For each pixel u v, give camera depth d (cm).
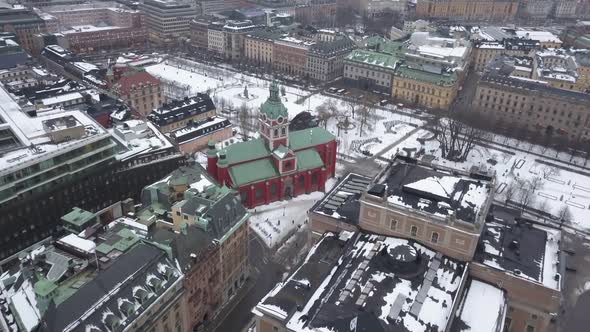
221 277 13038
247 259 14500
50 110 17712
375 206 11844
